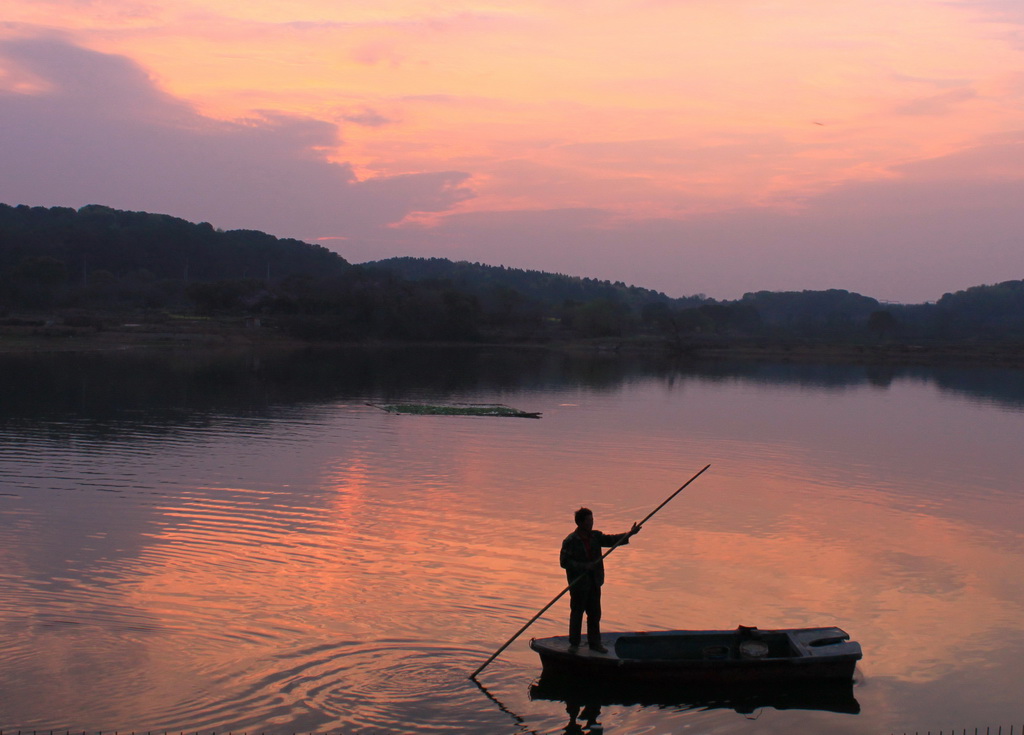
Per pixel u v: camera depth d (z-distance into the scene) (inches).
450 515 729.0
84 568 546.3
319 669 409.4
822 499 856.9
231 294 5383.9
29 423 1252.5
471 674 411.5
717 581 569.3
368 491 822.5
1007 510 824.3
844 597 544.1
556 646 418.3
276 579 537.6
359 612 483.5
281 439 1166.3
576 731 366.3
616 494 849.5
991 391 2445.9
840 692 412.5
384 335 5187.0
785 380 2797.7
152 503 738.2
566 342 5497.1
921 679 428.1
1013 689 416.8
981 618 512.1
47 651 417.4
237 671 403.9
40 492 771.4
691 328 6501.0
